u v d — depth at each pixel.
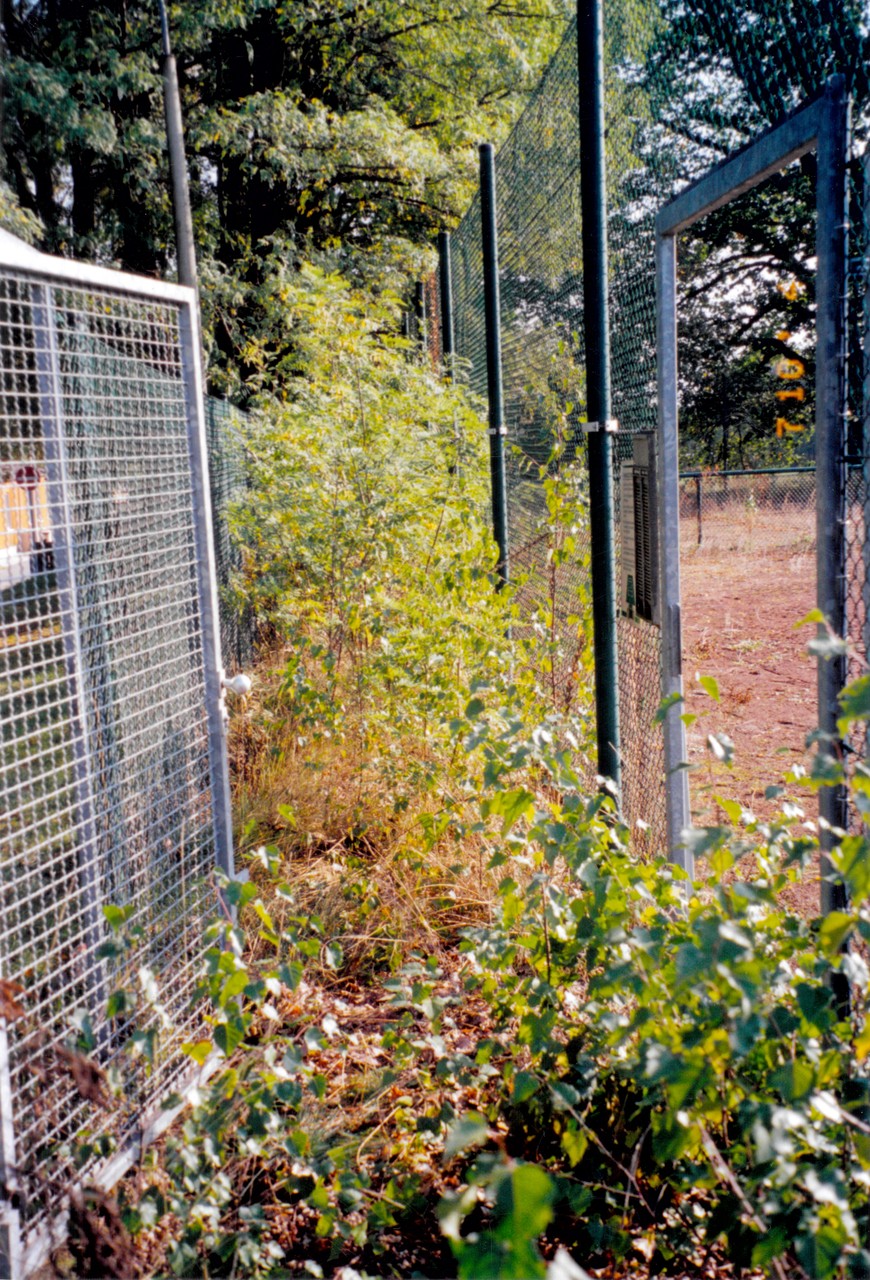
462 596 4.70
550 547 4.71
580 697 4.15
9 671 2.33
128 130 12.46
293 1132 2.20
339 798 4.71
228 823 3.14
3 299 2.31
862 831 2.17
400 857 4.11
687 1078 1.57
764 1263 1.59
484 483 6.66
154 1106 2.66
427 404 6.18
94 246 13.80
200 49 13.98
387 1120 2.65
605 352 3.44
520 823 3.13
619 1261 2.11
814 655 1.61
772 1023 1.74
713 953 1.56
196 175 14.66
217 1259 2.13
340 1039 3.09
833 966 1.67
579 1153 2.04
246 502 6.24
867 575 2.12
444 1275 2.21
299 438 5.95
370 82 17.64
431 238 18.39
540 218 4.93
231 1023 2.16
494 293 5.59
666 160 3.13
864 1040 1.61
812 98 2.10
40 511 2.49
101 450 2.86
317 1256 2.27
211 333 13.90
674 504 3.07
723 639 9.30
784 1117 1.50
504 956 2.38
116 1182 2.42
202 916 3.00
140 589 3.23
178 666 3.41
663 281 3.07
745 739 5.91
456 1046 3.02
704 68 2.82
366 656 4.98
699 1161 1.96
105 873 2.73
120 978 2.68
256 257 14.72
